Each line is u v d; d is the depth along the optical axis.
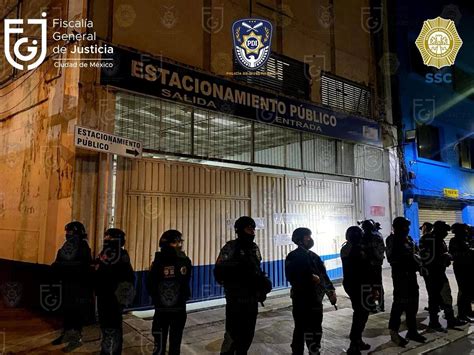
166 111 7.52
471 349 5.39
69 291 5.01
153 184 7.06
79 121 6.30
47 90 7.25
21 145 8.03
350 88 11.66
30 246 7.18
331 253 10.26
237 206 8.31
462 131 15.95
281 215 9.13
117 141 5.98
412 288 5.53
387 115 12.72
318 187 10.18
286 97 9.56
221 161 8.19
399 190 12.63
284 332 5.85
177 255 4.41
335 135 10.71
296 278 4.49
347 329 6.11
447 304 6.25
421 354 5.14
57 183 6.59
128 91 6.87
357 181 11.34
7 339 5.21
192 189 7.60
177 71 7.59
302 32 10.52
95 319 5.95
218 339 5.46
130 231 6.66
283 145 9.55
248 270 4.09
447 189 14.48
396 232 5.66
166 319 4.29
